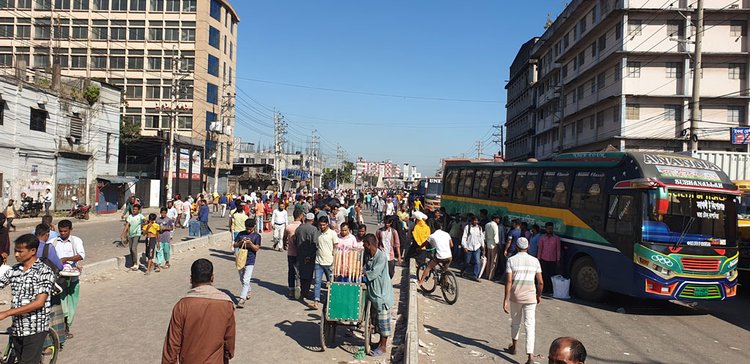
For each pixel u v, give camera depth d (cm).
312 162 10125
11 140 2778
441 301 1206
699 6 2077
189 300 417
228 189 6981
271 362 702
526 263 770
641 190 1139
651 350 854
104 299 1064
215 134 6444
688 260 1098
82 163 3384
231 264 1606
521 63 7369
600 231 1247
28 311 530
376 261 771
